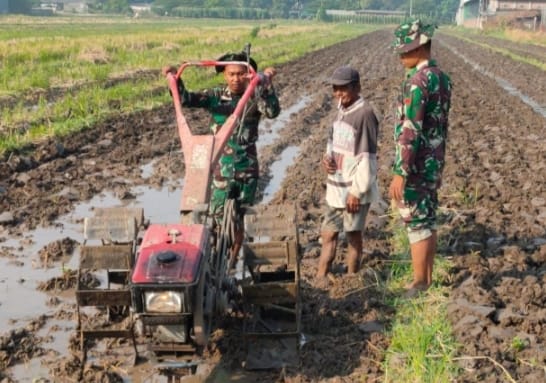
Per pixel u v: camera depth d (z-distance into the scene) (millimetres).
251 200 6441
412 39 5754
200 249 4734
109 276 5656
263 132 14148
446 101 5887
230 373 5094
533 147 13102
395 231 7867
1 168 10305
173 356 4680
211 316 4902
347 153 6238
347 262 6977
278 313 5762
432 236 6129
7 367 5199
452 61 34469
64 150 11711
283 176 10789
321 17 135875
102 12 149125
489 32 76312
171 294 4414
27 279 6758
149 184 10141
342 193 6332
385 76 25719
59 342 5539
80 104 14711
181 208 5133
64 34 51156
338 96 6211
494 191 9703
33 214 8617
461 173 10797
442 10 160500
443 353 5113
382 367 5051
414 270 6250
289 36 59000
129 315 5598
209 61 6062
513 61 35625
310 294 6258
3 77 19578
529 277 6520
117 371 5078
